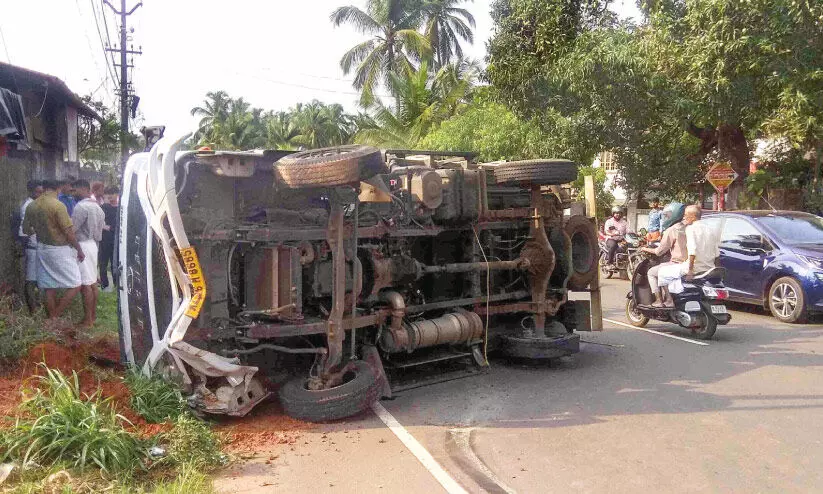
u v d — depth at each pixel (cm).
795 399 670
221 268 598
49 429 458
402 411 636
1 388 582
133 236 646
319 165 572
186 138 571
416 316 741
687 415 621
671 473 486
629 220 2752
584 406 651
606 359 852
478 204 758
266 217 634
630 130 1789
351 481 468
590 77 1702
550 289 843
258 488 452
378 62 4247
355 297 644
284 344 658
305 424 585
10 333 681
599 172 2797
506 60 2055
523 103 2022
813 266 1084
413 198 712
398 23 4278
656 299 1043
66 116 1934
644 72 1625
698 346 931
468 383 737
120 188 695
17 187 1052
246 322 600
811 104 1434
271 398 652
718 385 724
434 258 779
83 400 546
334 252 610
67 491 404
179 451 475
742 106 1523
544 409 642
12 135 1041
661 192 1980
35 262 936
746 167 1775
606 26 1911
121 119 2742
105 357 728
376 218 682
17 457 450
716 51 1476
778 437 561
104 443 453
